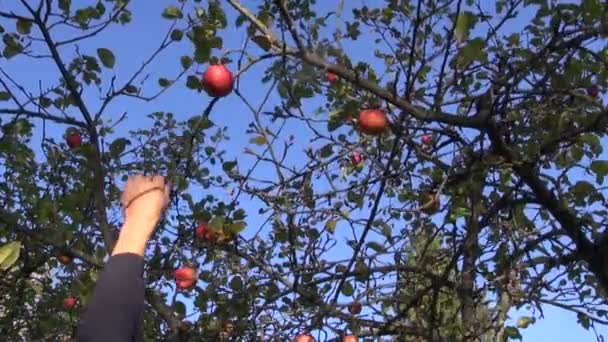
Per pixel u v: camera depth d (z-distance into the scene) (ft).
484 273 8.91
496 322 8.87
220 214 8.11
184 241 8.48
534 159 7.61
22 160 9.62
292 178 7.79
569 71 7.44
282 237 8.75
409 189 8.96
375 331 8.61
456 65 6.95
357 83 6.48
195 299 8.18
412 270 8.67
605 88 8.07
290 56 6.25
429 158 7.70
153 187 4.21
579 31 7.00
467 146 7.49
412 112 6.76
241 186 8.06
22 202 10.44
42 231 8.36
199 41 6.33
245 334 8.18
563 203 8.09
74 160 9.19
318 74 6.41
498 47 8.04
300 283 8.38
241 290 8.25
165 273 8.63
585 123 7.52
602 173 7.39
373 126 6.79
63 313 10.83
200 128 7.84
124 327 3.60
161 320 9.34
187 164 7.76
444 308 9.52
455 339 8.55
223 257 8.62
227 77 6.14
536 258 8.78
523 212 8.86
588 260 8.34
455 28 6.33
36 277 12.05
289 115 7.22
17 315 11.34
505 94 7.23
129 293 3.69
